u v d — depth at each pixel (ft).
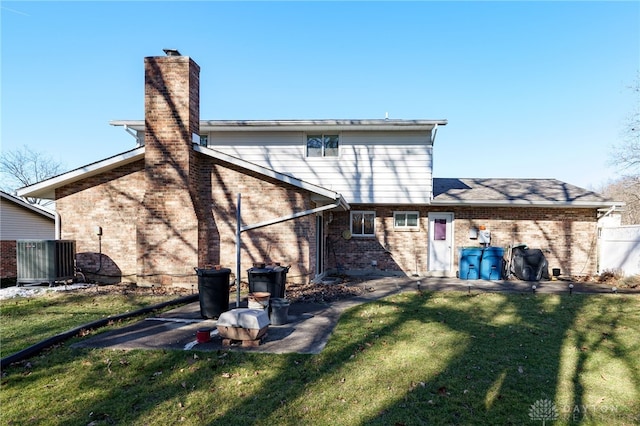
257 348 16.93
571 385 13.37
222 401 11.92
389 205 46.42
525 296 30.14
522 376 14.08
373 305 26.40
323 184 45.60
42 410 11.25
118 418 10.84
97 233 35.47
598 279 40.91
